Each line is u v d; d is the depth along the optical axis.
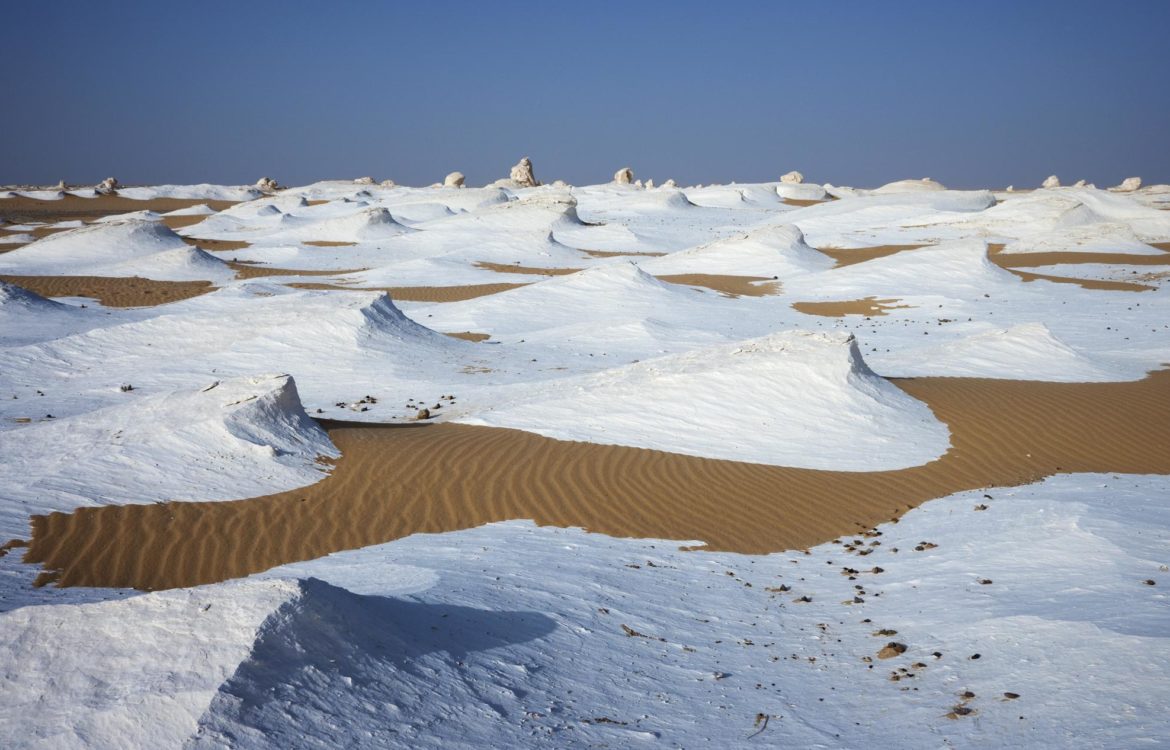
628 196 97.62
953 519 12.69
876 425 17.02
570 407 18.11
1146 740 5.96
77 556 11.45
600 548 12.10
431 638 7.90
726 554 12.16
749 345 19.86
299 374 24.00
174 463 14.58
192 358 25.41
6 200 118.56
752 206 97.31
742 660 8.67
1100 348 26.47
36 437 15.77
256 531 12.66
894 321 33.25
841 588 10.73
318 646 6.72
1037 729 6.47
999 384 20.30
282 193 134.75
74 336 27.02
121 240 56.16
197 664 6.25
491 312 35.03
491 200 98.12
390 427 17.84
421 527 13.03
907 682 7.83
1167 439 16.45
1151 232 58.47
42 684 6.25
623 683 7.92
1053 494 13.16
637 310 34.97
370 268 52.88
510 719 6.89
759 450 16.02
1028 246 52.88
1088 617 8.27
